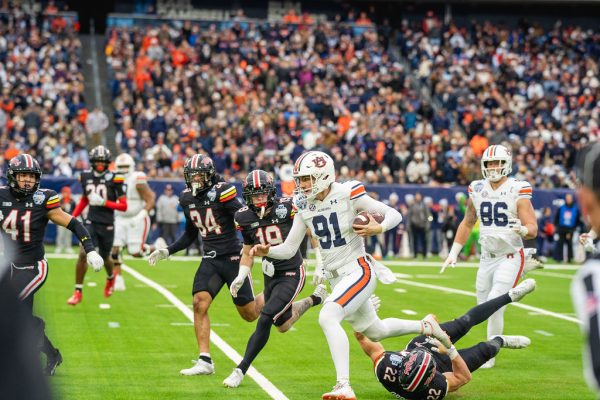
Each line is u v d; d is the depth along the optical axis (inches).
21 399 160.6
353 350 847.1
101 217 1122.7
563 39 3154.5
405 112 2623.0
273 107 2536.9
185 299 1199.6
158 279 1461.6
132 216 1251.8
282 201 709.9
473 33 3137.3
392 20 3275.1
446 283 1512.1
